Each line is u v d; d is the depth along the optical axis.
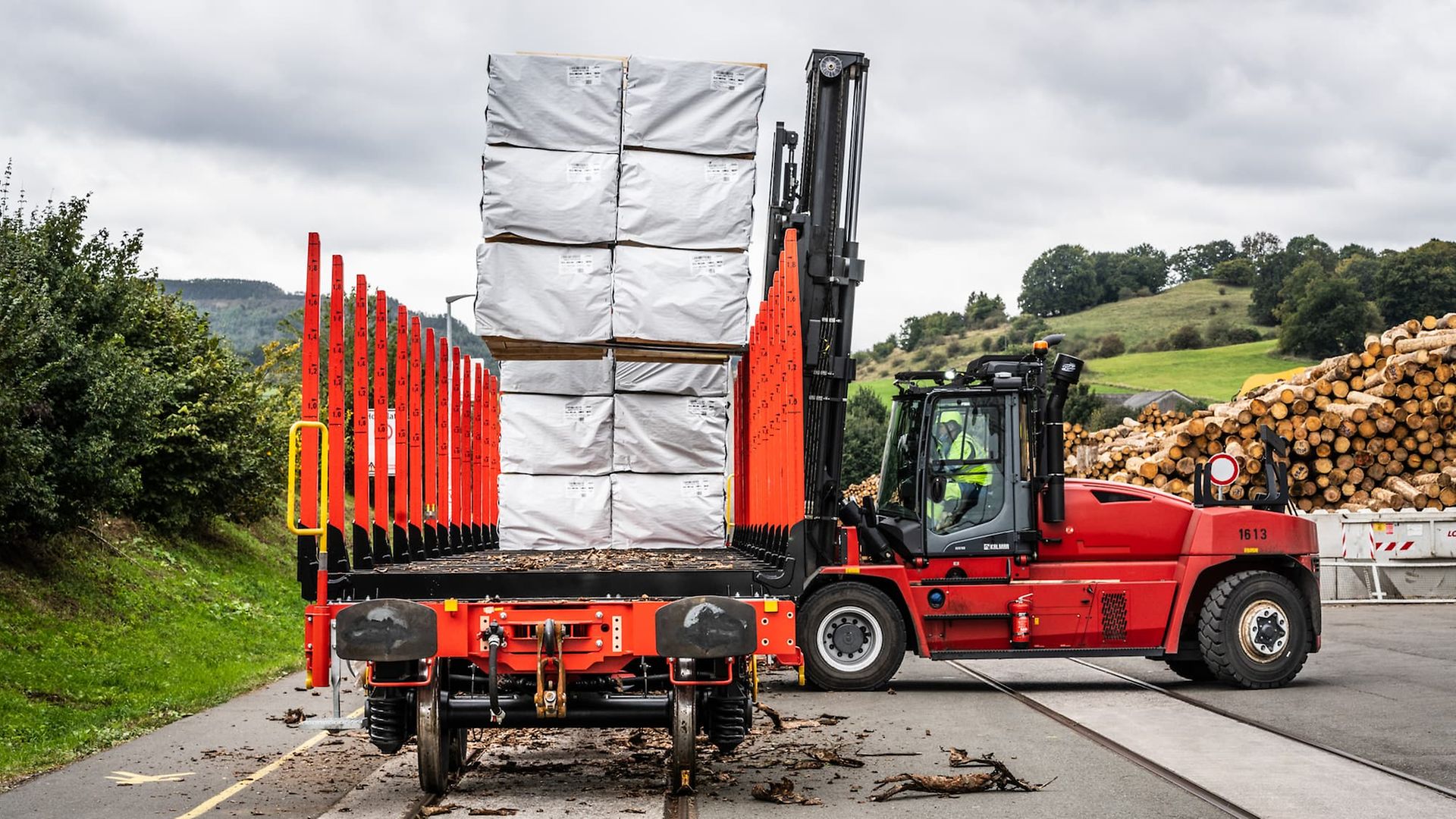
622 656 7.95
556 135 9.26
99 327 17.80
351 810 7.53
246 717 11.31
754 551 10.33
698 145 9.34
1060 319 141.38
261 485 22.09
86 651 13.43
